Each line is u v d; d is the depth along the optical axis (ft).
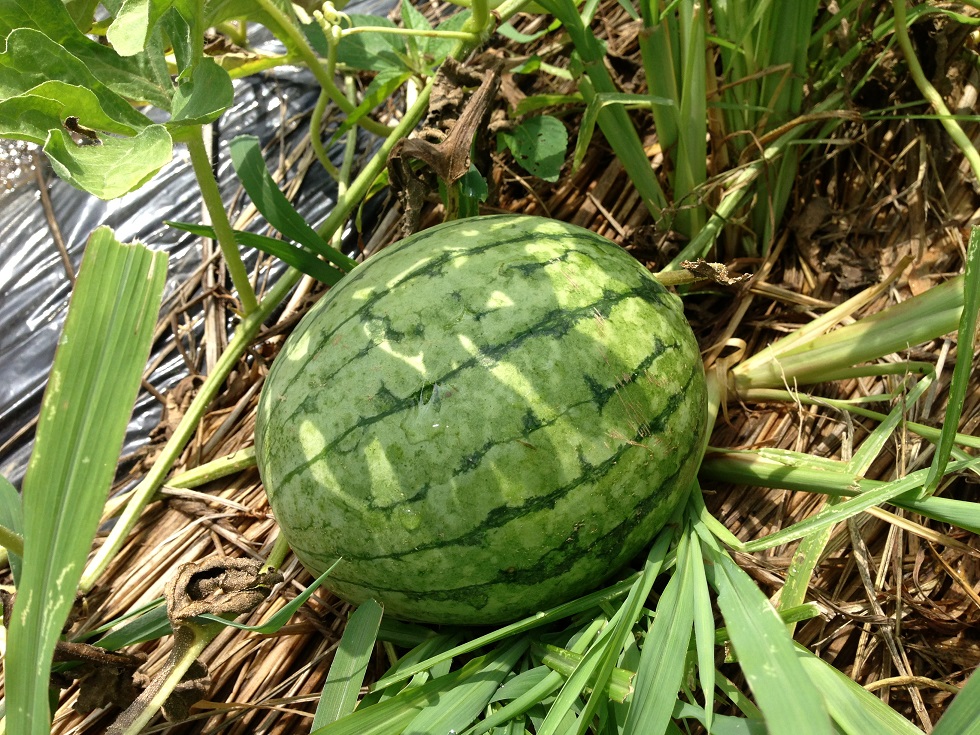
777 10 1.87
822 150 2.15
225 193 2.55
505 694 1.33
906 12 1.98
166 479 2.00
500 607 1.38
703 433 1.49
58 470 0.97
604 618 1.40
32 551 0.97
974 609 1.65
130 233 2.50
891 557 1.66
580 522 1.31
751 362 1.85
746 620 1.17
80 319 0.97
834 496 1.67
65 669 1.49
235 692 1.72
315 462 1.33
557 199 2.32
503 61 1.87
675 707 1.30
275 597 1.78
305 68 2.66
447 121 1.83
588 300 1.37
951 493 1.78
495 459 1.27
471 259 1.40
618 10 2.53
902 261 1.76
